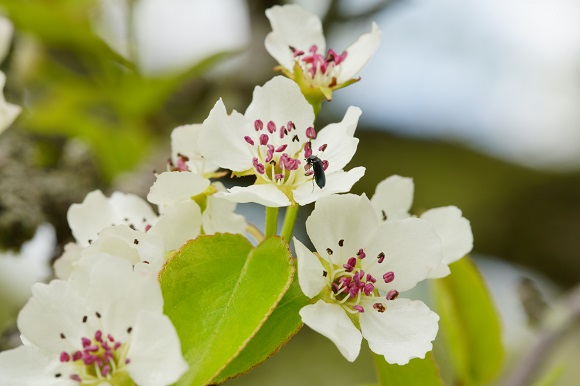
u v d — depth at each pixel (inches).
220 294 13.2
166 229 13.6
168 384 12.5
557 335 18.1
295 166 13.7
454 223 14.3
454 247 14.3
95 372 13.0
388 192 14.4
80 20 22.9
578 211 26.8
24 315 13.0
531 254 26.4
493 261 26.6
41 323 13.0
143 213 14.7
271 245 13.4
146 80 22.0
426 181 26.8
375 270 13.5
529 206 26.8
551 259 26.3
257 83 22.1
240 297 13.2
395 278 13.5
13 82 21.9
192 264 13.3
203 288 13.2
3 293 21.5
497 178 27.3
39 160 21.1
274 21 14.6
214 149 13.7
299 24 14.7
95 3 23.2
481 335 16.3
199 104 23.5
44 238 18.7
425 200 26.6
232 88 22.5
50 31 21.6
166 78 21.7
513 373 18.0
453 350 16.4
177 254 13.3
